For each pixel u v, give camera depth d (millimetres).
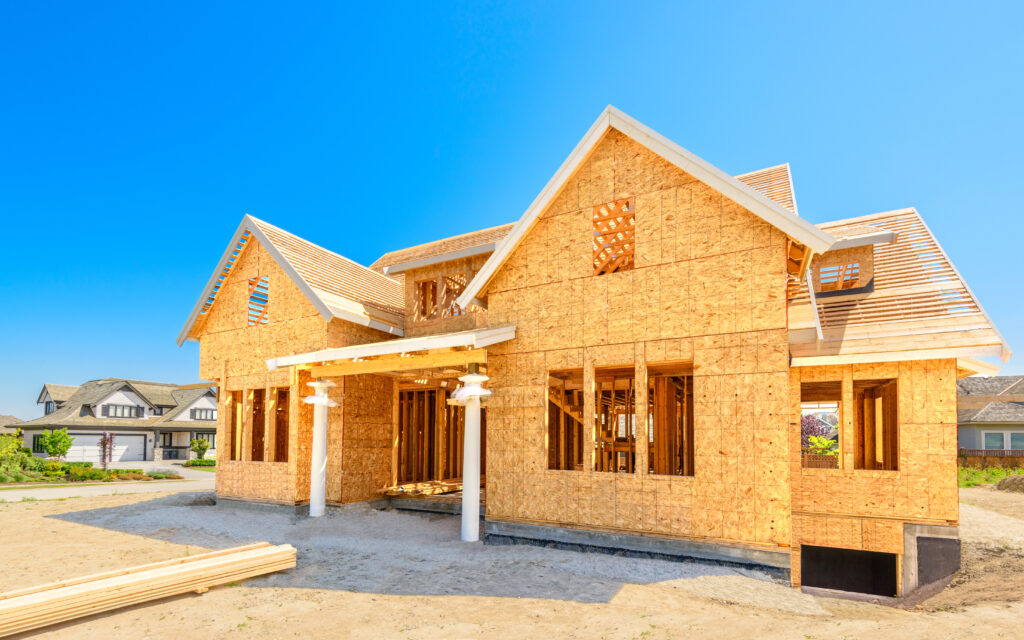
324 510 14383
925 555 10742
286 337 16172
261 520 14102
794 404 12055
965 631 6746
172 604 7672
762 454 9273
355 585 8609
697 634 6633
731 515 9398
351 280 17656
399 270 17516
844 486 11492
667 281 10484
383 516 14469
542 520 11117
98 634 6605
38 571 9516
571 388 15680
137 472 32219
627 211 11727
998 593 8961
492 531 11664
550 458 15414
